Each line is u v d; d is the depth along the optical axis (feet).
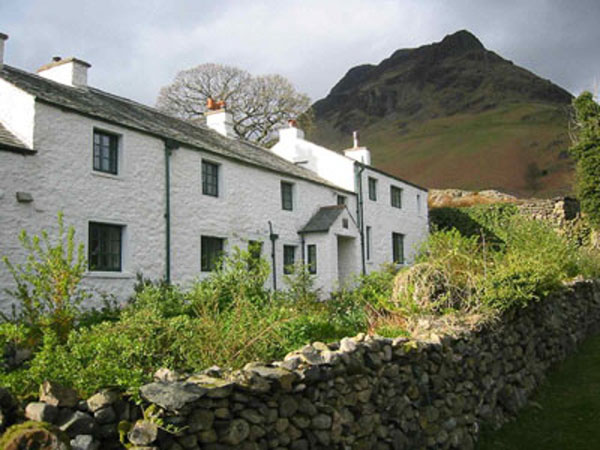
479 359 24.03
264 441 13.73
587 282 42.63
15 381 12.78
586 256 48.32
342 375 16.56
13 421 10.81
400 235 86.94
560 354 33.88
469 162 232.73
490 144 249.75
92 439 10.80
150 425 11.18
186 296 27.91
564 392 28.37
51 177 36.63
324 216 65.21
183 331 17.21
